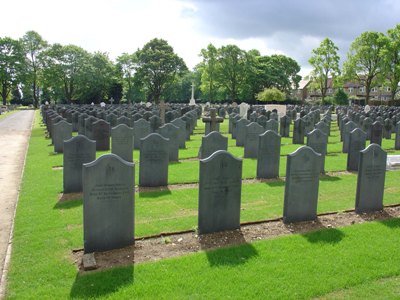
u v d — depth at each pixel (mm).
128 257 6133
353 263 5992
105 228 6305
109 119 22328
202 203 7004
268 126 19656
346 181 11711
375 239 6980
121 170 6285
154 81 74250
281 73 77812
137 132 17141
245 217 8125
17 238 6902
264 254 6266
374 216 8367
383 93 90812
